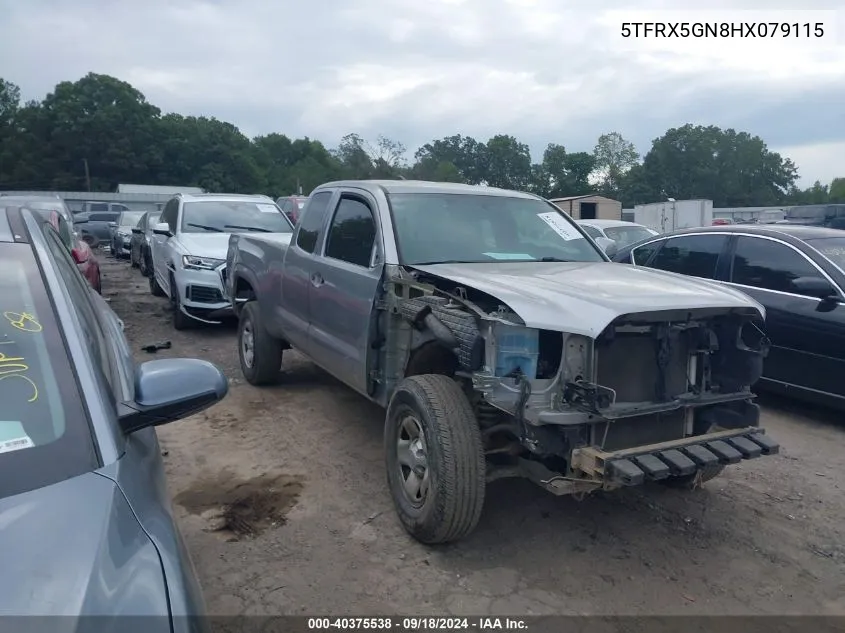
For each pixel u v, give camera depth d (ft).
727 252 23.98
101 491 6.43
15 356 7.38
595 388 11.46
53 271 8.60
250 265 23.32
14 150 295.48
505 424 12.73
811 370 20.75
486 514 14.76
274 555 13.00
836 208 79.05
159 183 303.48
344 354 16.83
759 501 15.83
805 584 12.54
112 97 311.68
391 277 15.12
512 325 11.91
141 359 27.14
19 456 6.55
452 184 19.02
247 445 18.40
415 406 12.85
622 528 14.34
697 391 13.03
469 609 11.51
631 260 27.66
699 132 276.82
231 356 28.14
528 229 17.89
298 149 342.03
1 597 5.26
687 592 12.17
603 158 310.24
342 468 16.98
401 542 13.52
